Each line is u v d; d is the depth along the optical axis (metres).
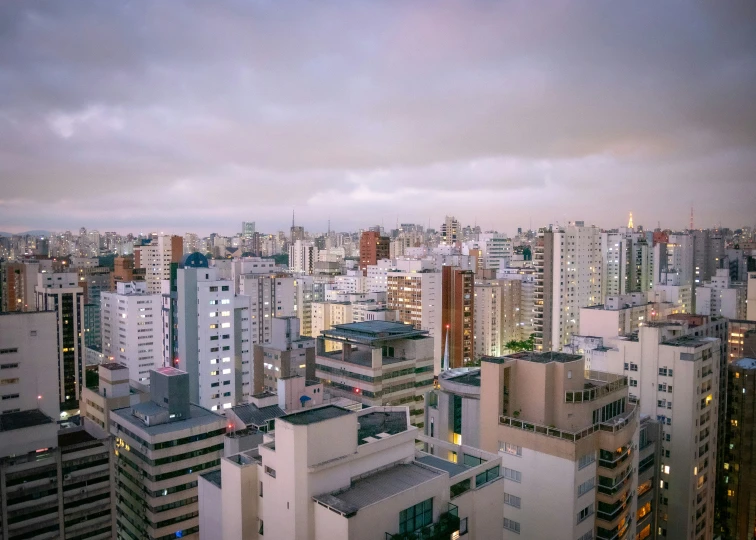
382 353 153.62
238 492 64.44
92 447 94.12
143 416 108.50
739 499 131.75
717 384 115.38
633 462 88.75
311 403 122.62
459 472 70.31
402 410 77.19
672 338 113.56
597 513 81.50
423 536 59.25
